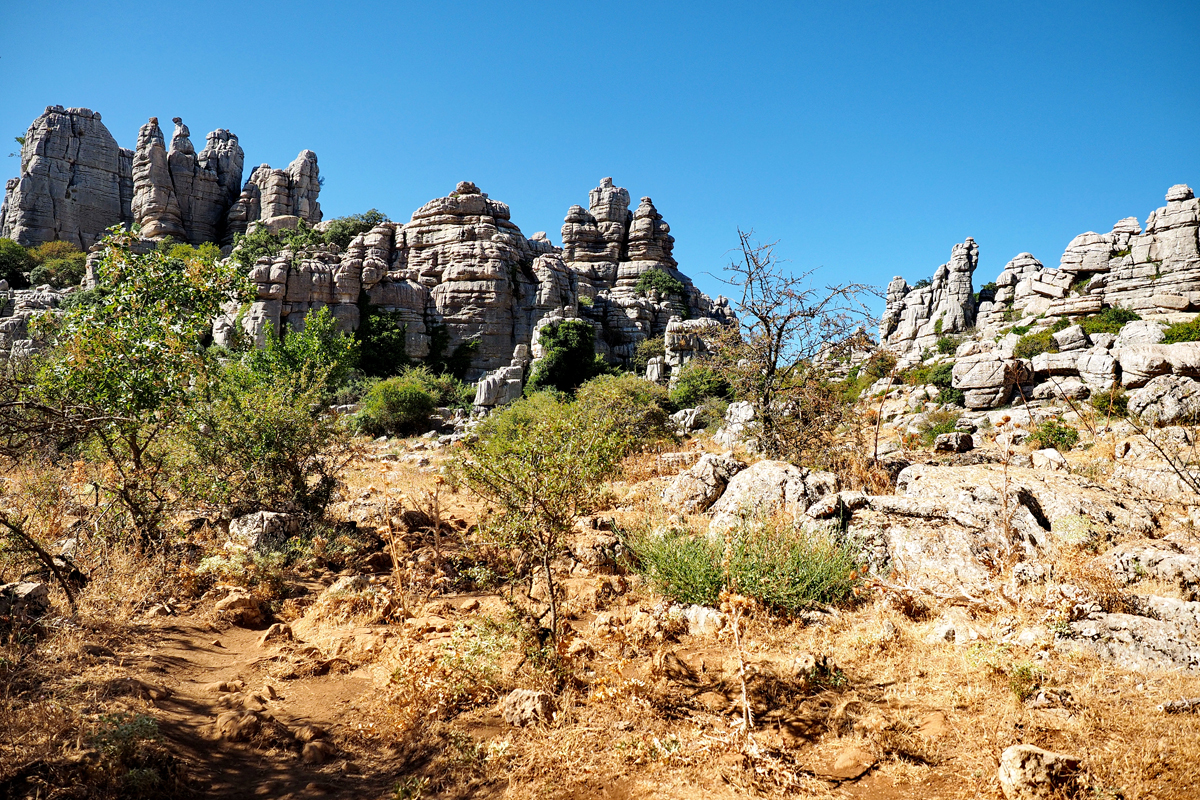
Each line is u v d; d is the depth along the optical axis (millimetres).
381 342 53094
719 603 6070
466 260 59375
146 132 79750
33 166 73562
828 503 7410
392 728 4582
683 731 4301
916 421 24953
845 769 3850
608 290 77500
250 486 9516
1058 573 5695
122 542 7562
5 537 6480
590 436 6191
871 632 5410
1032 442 15445
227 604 6570
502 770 4012
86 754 3711
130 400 7766
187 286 9359
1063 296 50375
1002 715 4137
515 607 6121
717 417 23016
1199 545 6062
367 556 8703
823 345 11938
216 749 4305
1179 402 15141
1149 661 4570
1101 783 3418
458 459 6230
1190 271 44031
